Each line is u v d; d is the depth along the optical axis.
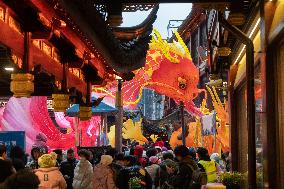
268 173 6.82
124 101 24.81
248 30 9.18
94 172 10.97
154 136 36.09
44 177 9.41
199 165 10.43
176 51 26.17
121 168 11.49
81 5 6.91
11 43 6.11
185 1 8.00
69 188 12.37
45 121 16.50
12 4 6.05
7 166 4.68
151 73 25.50
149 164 13.02
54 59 8.91
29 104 15.92
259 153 8.25
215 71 14.48
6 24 5.93
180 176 8.48
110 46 10.40
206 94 33.78
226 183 9.51
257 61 8.29
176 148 8.63
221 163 15.55
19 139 12.37
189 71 26.34
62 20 7.06
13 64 6.28
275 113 6.85
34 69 7.41
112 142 28.50
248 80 7.23
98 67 11.66
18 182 3.35
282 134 6.74
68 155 12.59
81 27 7.70
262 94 7.15
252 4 7.97
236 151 13.54
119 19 8.33
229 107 13.88
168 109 54.22
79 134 19.72
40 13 6.27
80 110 13.03
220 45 10.59
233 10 7.77
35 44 7.45
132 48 13.75
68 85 10.32
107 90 20.27
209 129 18.50
